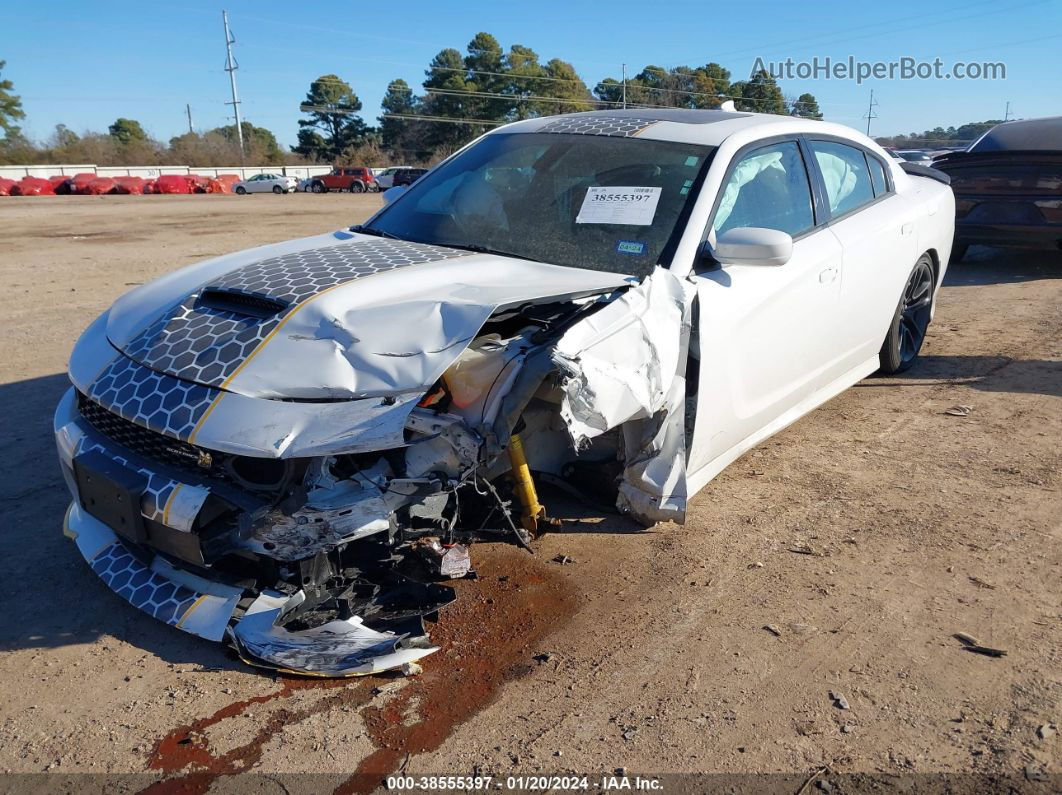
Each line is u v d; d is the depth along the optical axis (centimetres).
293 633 262
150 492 254
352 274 300
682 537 347
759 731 237
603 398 273
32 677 257
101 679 256
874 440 455
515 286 293
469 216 374
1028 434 459
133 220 2170
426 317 265
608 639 279
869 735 235
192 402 253
